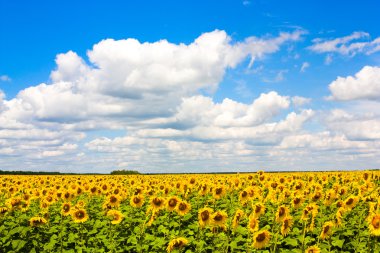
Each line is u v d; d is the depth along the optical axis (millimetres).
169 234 14188
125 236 15078
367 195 17578
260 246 10297
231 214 15727
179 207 13922
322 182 23047
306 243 12672
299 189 17422
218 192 16703
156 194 21219
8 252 13914
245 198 15242
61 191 19328
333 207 15727
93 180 30000
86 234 15797
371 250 11719
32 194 20234
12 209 16656
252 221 11289
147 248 13430
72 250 14016
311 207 11977
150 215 15953
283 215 11445
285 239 12531
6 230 15336
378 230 10633
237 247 12125
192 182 20875
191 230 14805
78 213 15375
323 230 11398
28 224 16000
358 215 15562
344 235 13664
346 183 23016
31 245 14844
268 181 19750
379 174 23734
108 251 14305
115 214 14875
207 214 11617
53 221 16688
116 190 19719
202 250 12570
